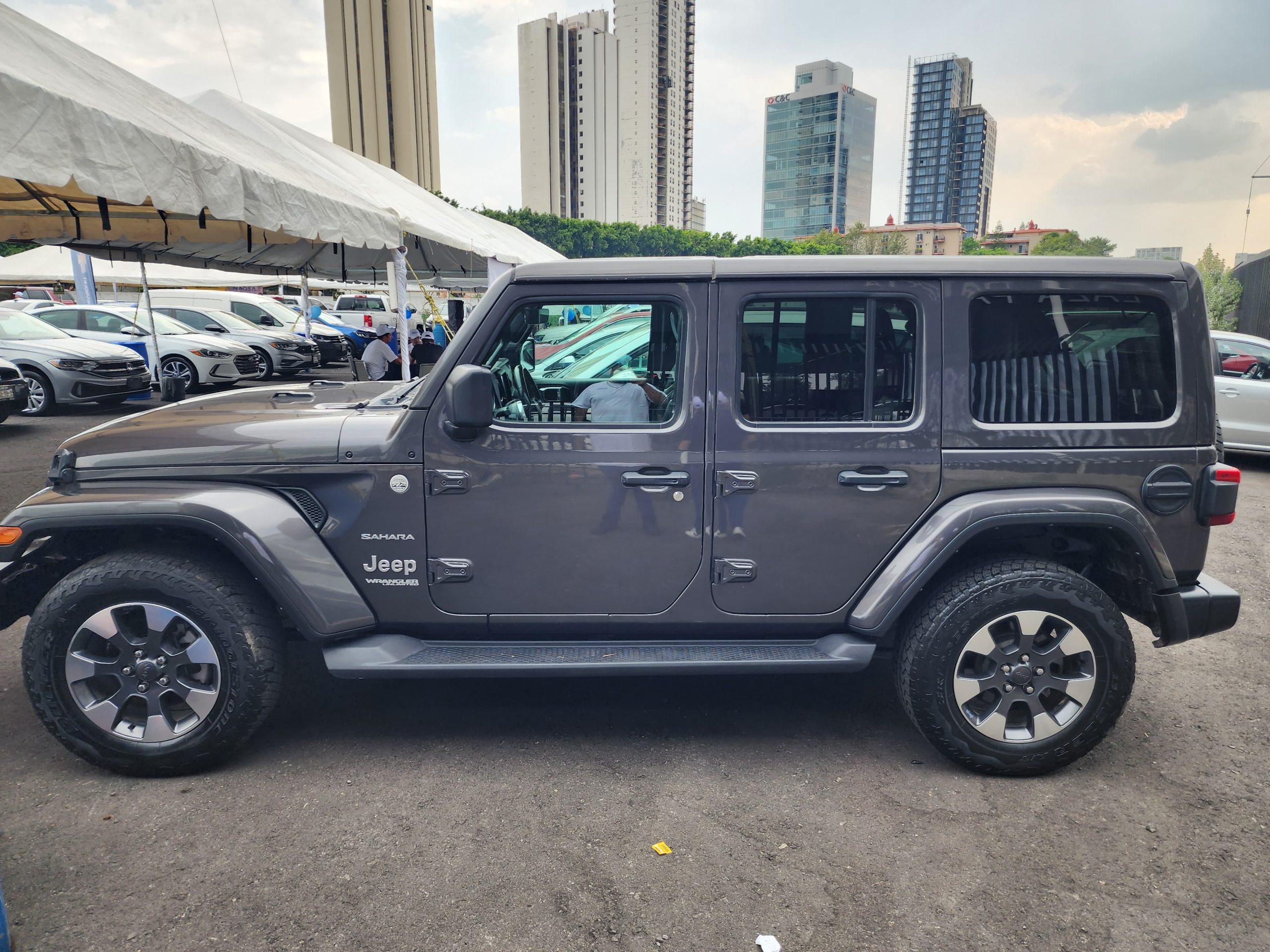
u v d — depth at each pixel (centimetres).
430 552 296
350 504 294
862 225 15412
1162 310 293
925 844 264
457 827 270
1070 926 227
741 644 309
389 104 11294
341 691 372
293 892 237
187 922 224
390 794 289
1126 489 294
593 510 295
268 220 668
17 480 762
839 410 295
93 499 283
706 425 292
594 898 236
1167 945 220
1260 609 509
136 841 259
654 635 309
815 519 296
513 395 304
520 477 293
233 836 263
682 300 290
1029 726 298
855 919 229
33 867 246
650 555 298
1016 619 290
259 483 294
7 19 543
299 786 293
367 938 219
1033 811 283
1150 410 295
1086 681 293
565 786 296
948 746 297
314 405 360
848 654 299
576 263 290
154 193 532
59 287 2941
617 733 337
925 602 301
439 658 296
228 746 293
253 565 281
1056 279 289
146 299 1488
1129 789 299
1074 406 295
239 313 1988
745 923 227
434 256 1402
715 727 343
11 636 435
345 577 295
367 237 861
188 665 288
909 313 292
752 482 293
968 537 286
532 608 302
